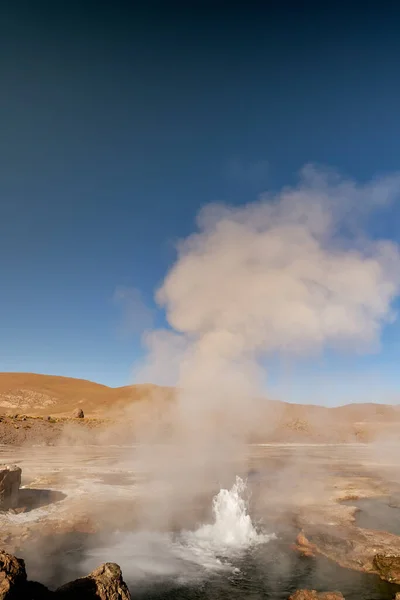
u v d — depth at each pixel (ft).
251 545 41.47
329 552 39.14
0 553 22.08
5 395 246.88
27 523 45.44
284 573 35.01
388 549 38.96
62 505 54.13
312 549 40.24
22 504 53.98
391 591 31.89
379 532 45.16
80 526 45.21
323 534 44.42
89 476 76.79
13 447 121.49
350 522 49.42
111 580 24.50
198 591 31.58
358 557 37.70
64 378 333.01
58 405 235.40
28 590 21.84
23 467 87.10
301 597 29.84
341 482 77.10
